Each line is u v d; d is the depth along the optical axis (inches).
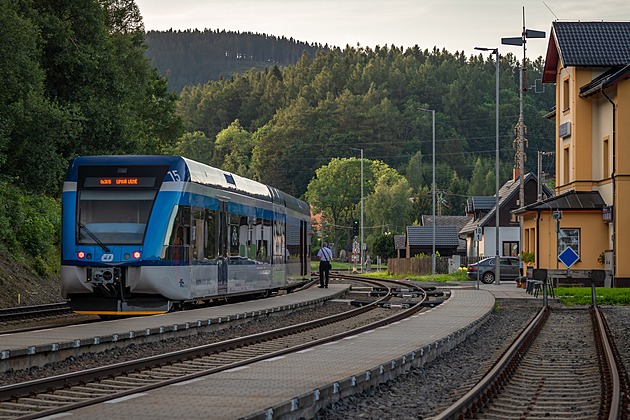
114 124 2009.1
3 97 1590.8
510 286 2386.8
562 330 1116.5
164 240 1051.3
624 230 2027.6
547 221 2178.9
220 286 1232.8
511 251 3986.2
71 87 1977.1
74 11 1988.2
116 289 1050.7
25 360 697.6
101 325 917.2
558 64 2389.3
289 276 1692.9
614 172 2037.4
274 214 1557.6
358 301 1557.6
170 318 1013.8
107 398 502.0
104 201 1060.5
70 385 593.0
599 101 2181.3
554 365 769.6
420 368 736.3
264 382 562.3
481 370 719.1
